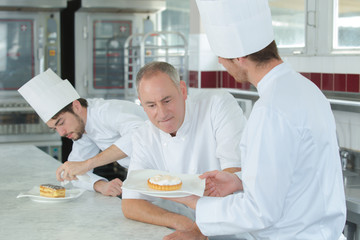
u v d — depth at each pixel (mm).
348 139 2854
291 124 1128
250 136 1148
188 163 1690
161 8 4523
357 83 2846
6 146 3078
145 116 2146
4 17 4301
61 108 1976
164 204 1737
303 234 1186
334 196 1204
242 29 1190
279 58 1242
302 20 3307
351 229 2174
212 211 1229
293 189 1169
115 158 1907
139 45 4660
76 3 4508
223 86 4285
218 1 1204
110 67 4664
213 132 1670
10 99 4422
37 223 1549
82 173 1877
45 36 4465
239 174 1425
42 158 2678
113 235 1427
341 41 2973
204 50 4250
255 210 1143
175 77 1470
